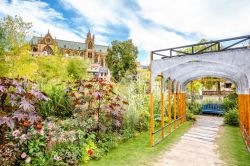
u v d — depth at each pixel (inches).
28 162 138.1
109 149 206.5
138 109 333.4
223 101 560.7
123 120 262.7
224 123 389.1
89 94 230.5
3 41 433.1
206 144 242.8
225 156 199.8
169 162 181.5
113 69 1577.3
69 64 920.3
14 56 455.5
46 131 163.9
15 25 449.7
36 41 2672.2
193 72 311.0
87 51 2950.3
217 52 177.9
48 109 253.4
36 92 146.9
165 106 405.7
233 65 168.1
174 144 239.8
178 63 207.9
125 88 366.6
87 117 226.4
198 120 436.8
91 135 199.3
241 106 297.4
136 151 208.1
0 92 143.7
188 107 548.1
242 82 269.6
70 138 179.2
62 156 160.2
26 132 146.0
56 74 761.0
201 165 176.1
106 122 233.3
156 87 429.7
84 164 168.4
